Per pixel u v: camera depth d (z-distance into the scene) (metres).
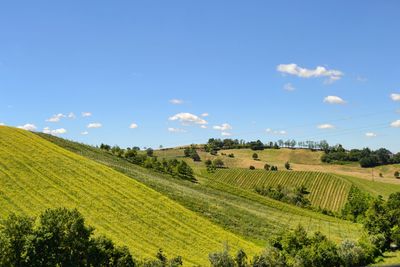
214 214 100.56
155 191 103.00
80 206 83.56
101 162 116.69
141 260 62.34
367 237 94.81
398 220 98.25
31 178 89.88
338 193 189.50
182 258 70.81
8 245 45.44
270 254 63.66
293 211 140.62
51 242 47.38
